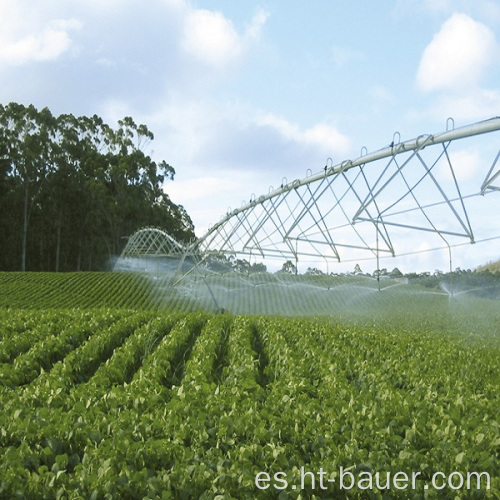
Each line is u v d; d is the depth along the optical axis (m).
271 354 16.02
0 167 69.75
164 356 14.77
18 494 5.84
